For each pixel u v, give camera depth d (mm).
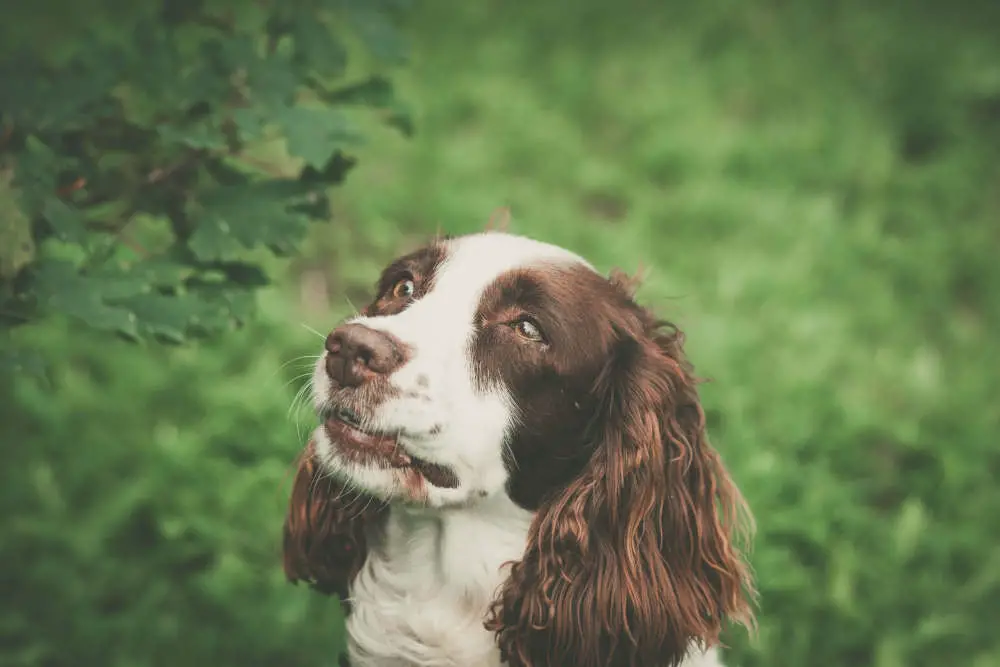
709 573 3576
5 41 9445
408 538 3535
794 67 10336
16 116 3346
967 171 8672
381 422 3113
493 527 3449
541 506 3453
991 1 11570
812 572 5094
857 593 5039
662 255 7645
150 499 5191
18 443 5516
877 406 6254
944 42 10656
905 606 5004
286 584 4887
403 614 3559
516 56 10352
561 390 3363
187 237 3701
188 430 5664
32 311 3338
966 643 4871
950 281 7602
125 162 3668
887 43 10664
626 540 3410
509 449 3322
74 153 3543
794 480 5457
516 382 3285
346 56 3643
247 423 5652
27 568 4836
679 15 11344
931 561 5230
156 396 5926
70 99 3385
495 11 11297
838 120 9422
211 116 3477
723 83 10133
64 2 10305
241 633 4707
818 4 11531
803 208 8094
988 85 9711
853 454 5828
